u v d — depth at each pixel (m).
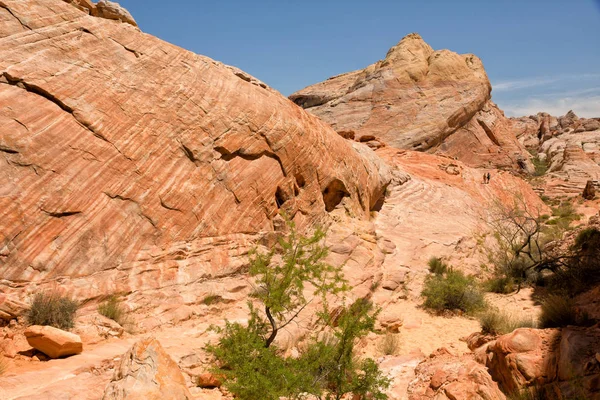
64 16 10.95
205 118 12.77
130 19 13.15
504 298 14.70
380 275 15.33
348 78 71.62
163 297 10.16
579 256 14.30
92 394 5.98
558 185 49.09
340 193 18.72
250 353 7.17
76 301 8.82
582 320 8.28
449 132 56.06
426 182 28.53
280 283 8.15
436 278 15.23
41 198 9.03
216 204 12.59
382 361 8.80
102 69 11.02
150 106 11.59
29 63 9.81
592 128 79.56
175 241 11.30
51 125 9.62
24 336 7.72
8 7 10.05
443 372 7.25
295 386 6.52
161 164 11.41
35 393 5.82
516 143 60.44
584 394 5.60
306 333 10.27
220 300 10.99
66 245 9.19
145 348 5.61
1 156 8.82
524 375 6.44
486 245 22.05
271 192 14.65
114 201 10.26
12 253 8.45
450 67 61.34
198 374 7.58
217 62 15.29
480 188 31.48
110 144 10.46
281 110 15.77
